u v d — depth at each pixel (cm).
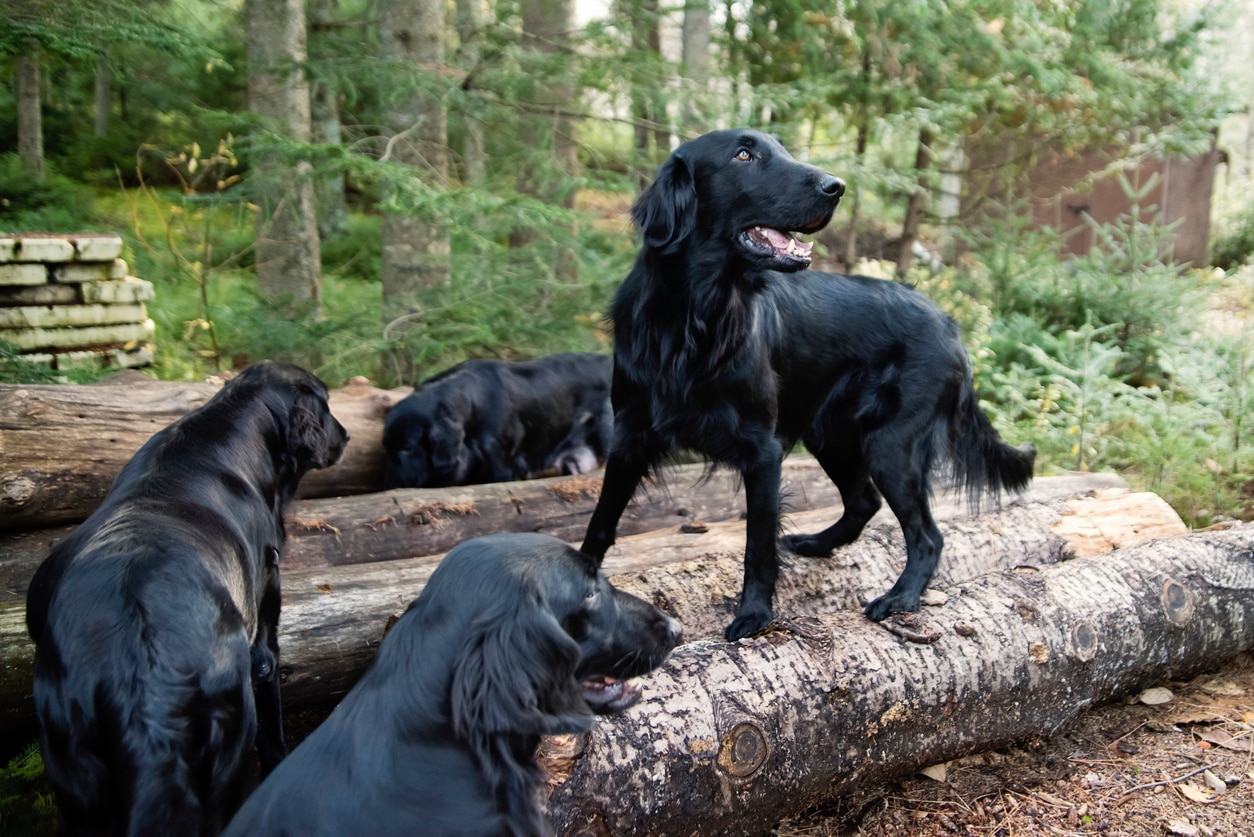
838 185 349
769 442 374
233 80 1361
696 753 292
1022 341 897
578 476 546
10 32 774
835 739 322
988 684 351
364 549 462
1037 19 1013
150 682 233
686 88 856
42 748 246
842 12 986
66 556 263
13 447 395
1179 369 740
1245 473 662
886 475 399
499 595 220
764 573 363
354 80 838
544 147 862
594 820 274
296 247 922
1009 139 1152
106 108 1708
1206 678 428
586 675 255
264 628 328
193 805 231
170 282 1020
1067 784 351
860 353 408
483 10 1218
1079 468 680
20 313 679
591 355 690
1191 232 1578
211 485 305
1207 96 1083
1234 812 330
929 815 336
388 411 583
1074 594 385
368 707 219
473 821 206
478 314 795
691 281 362
